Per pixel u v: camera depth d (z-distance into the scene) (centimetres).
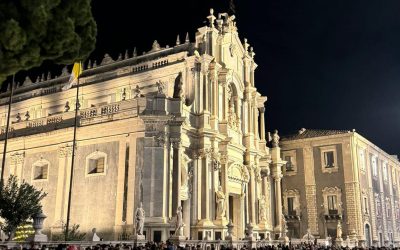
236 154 4462
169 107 3638
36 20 1274
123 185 3494
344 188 5450
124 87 4406
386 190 6612
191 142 3888
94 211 3591
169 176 3456
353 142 5512
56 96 4878
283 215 5250
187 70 4072
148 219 3294
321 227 5497
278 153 5247
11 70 1338
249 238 3650
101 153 3691
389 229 6462
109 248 2158
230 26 4653
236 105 4653
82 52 1506
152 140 3466
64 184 3822
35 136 4116
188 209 3709
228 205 4125
